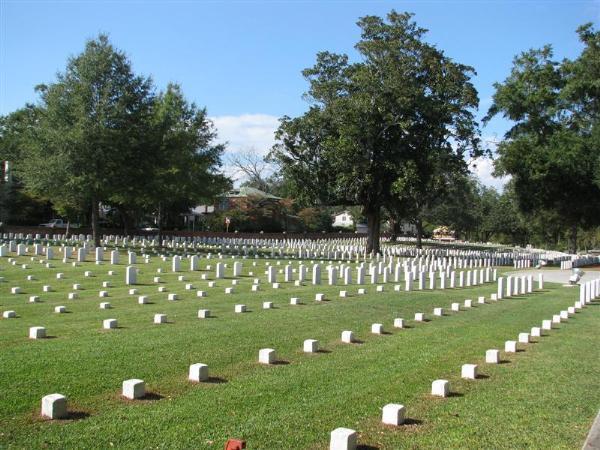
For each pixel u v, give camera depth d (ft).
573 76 157.48
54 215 203.10
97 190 123.24
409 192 144.05
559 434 21.62
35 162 122.01
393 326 46.70
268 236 223.51
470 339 42.19
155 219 229.86
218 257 114.11
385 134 155.02
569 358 36.29
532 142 160.15
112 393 24.66
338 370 30.68
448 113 148.46
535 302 69.36
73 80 123.54
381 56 149.69
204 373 27.43
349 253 137.80
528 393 27.53
